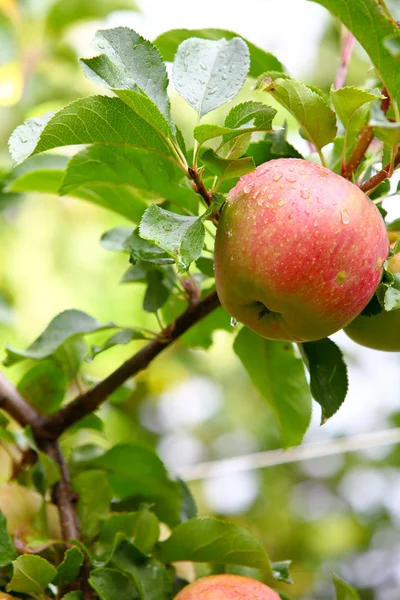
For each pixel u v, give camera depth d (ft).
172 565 3.59
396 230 3.53
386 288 3.35
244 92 5.70
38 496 3.69
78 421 3.76
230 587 3.46
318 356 3.50
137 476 3.79
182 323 3.63
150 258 3.51
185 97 3.36
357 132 3.44
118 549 3.48
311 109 3.35
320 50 6.46
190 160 3.57
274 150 3.57
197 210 3.62
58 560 3.57
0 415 3.82
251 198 3.28
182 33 3.74
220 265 3.30
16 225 6.37
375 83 3.76
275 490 6.07
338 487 6.35
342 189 3.29
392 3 3.34
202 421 6.42
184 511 3.80
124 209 3.85
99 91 5.89
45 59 5.76
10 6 5.58
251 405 6.46
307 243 3.24
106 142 3.36
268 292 3.26
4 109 5.62
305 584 5.79
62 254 6.32
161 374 6.08
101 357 5.70
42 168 3.92
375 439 4.19
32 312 6.14
